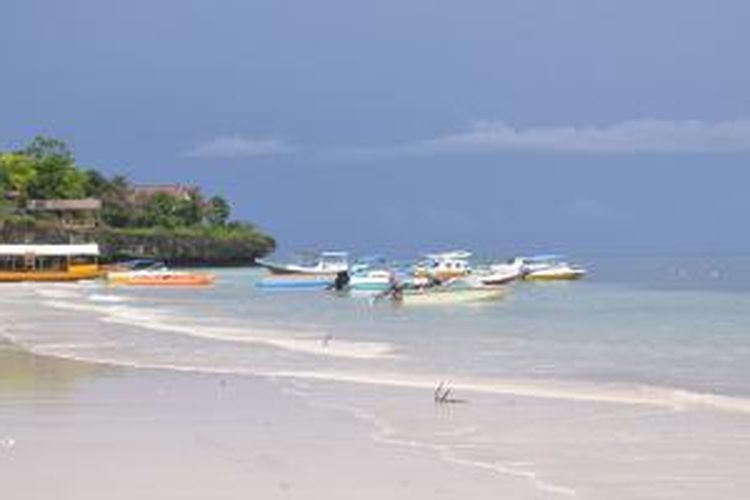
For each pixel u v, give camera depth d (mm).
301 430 64000
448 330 159000
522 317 193250
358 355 115375
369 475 51281
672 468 53469
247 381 89250
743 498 47594
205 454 55938
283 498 46625
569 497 47438
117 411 71375
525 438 61969
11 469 51875
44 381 88500
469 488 48812
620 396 80812
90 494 46938
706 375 98625
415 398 79000
